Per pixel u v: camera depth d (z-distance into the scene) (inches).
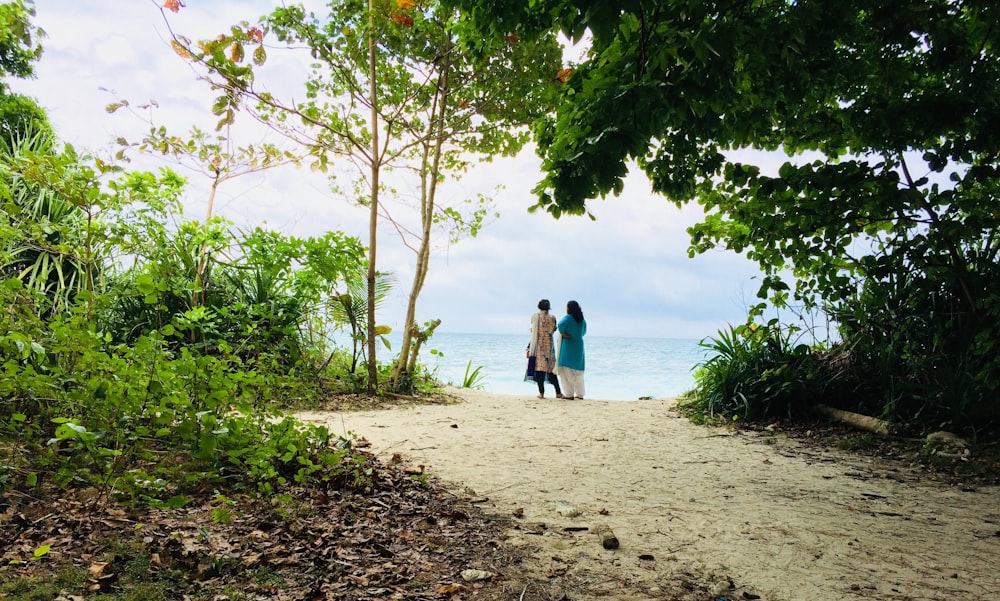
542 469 207.3
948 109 207.3
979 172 215.8
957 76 217.8
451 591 106.2
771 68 174.6
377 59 396.8
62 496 130.7
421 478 176.9
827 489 191.8
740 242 274.7
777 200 230.4
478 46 223.1
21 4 251.9
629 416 345.1
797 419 310.0
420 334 401.7
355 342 382.6
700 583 116.6
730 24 138.4
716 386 340.2
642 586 114.3
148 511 129.4
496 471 200.8
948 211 236.5
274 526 128.8
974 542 143.0
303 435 161.8
